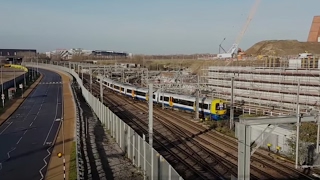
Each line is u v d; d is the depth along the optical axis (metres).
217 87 66.06
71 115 53.84
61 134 40.41
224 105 42.59
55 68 160.12
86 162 25.97
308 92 47.41
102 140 32.97
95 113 48.44
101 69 92.44
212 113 42.41
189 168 24.48
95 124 41.16
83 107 57.19
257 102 52.97
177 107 50.38
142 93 61.81
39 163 29.12
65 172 26.22
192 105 47.06
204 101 44.28
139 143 23.62
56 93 85.56
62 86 101.50
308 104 45.84
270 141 28.14
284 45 106.00
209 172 23.47
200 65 105.50
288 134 26.44
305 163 24.69
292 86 50.31
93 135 34.97
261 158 26.22
